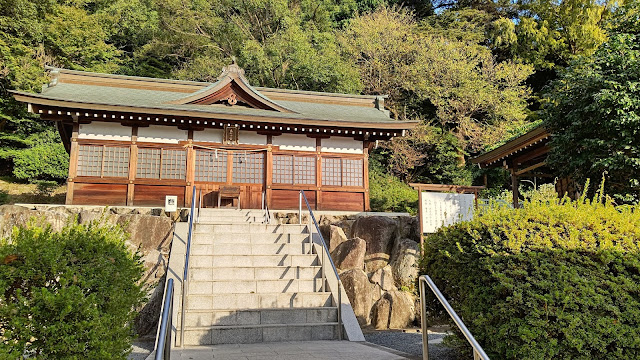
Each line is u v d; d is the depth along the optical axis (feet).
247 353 18.40
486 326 14.87
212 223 32.48
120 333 12.82
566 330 13.05
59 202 66.69
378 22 89.40
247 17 94.02
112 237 17.67
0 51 65.57
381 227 37.88
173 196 42.52
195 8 94.38
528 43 94.27
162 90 51.65
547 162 35.19
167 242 35.70
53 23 70.90
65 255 12.06
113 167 43.29
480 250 16.24
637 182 28.73
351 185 48.32
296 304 24.26
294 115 47.57
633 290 13.83
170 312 13.24
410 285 33.65
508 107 81.25
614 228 15.94
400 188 74.38
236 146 46.32
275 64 82.69
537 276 14.17
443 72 82.84
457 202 34.83
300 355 17.99
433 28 98.48
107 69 81.51
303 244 30.30
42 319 11.10
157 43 96.84
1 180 71.77
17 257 11.69
